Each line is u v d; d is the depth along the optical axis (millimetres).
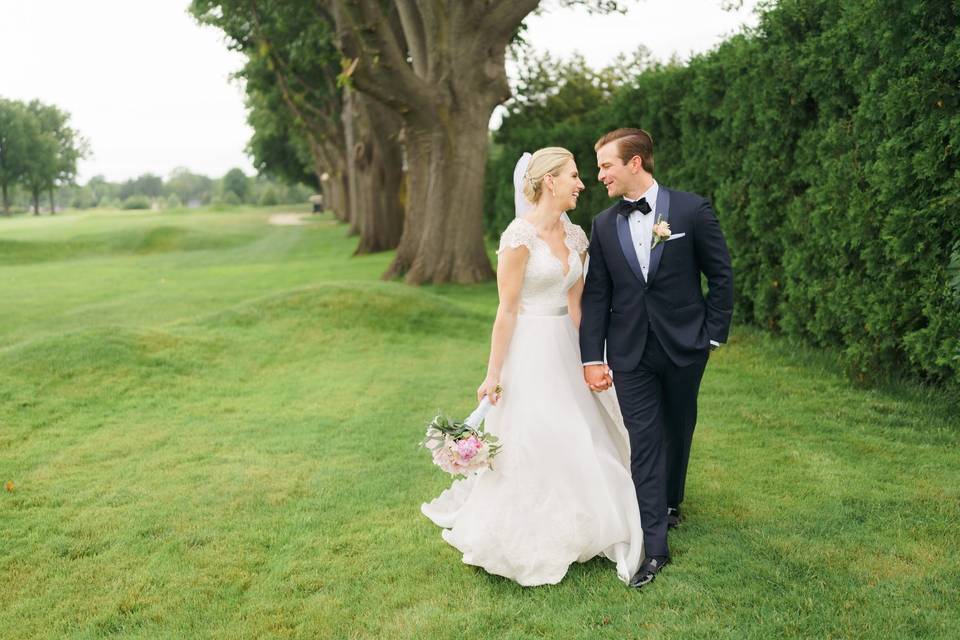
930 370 5598
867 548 3402
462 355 8477
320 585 3287
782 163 7738
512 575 3232
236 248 32500
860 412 5590
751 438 5172
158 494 4438
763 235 8133
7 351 7719
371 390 7012
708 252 3316
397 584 3268
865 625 2756
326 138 35312
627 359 3385
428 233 14875
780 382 6559
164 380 7242
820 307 6977
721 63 8930
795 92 7391
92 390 6828
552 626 2861
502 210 22312
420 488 4469
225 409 6426
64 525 3996
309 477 4707
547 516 3270
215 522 4008
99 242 33125
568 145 17656
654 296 3338
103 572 3469
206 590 3270
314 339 9031
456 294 13336
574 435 3363
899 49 5648
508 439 3406
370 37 12766
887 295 5973
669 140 11195
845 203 6492
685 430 3535
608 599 3045
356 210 34156
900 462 4586
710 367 7227
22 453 5266
